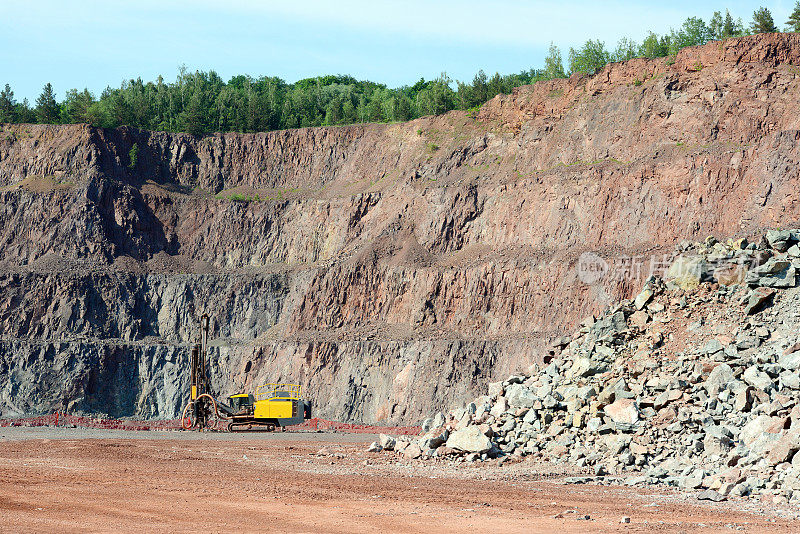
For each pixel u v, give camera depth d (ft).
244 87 637.30
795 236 111.24
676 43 461.78
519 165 351.87
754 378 94.38
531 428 108.58
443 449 111.14
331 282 348.18
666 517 64.80
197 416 214.48
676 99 314.76
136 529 56.95
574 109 347.36
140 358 344.28
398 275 334.85
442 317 317.01
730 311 108.47
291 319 350.02
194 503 70.18
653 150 312.50
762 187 266.36
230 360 340.39
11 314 355.15
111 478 88.79
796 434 79.77
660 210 289.33
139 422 293.23
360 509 67.67
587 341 117.39
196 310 374.22
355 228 378.73
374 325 329.93
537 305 295.07
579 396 105.91
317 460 118.21
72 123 467.93
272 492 78.23
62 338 349.20
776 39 304.30
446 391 279.08
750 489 75.82
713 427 89.71
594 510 68.44
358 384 303.07
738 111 296.92
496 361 281.74
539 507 69.82
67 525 57.93
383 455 121.39
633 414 98.78
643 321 114.83
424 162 381.60
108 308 367.45
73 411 322.34
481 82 463.83
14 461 110.42
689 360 103.91
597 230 303.27
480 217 344.28
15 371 331.36
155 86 548.72
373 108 496.64
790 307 103.76
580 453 99.19
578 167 325.21
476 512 66.49
